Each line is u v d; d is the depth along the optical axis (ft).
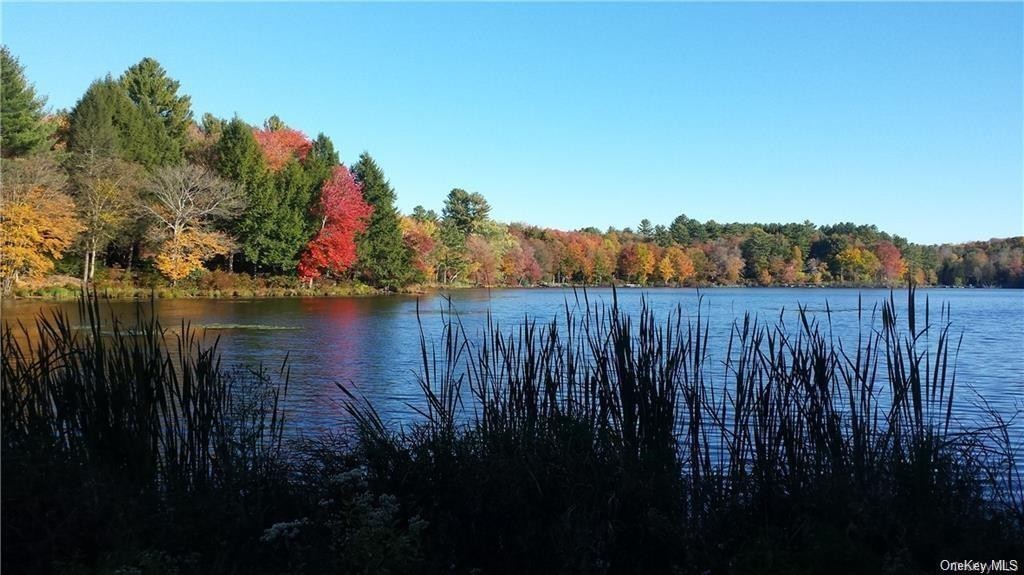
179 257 138.10
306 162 186.70
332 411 31.99
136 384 14.57
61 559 10.95
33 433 13.41
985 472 14.99
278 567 11.51
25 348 34.09
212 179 145.79
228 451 14.56
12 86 130.11
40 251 117.70
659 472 13.62
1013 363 53.42
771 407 15.25
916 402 14.73
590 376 17.25
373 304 137.90
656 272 338.34
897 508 13.00
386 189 197.06
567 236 331.36
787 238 393.91
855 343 57.88
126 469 13.75
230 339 71.67
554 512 12.44
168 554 11.25
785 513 13.44
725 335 61.05
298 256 174.09
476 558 12.33
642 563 12.48
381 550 10.91
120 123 160.25
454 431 14.99
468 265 249.14
